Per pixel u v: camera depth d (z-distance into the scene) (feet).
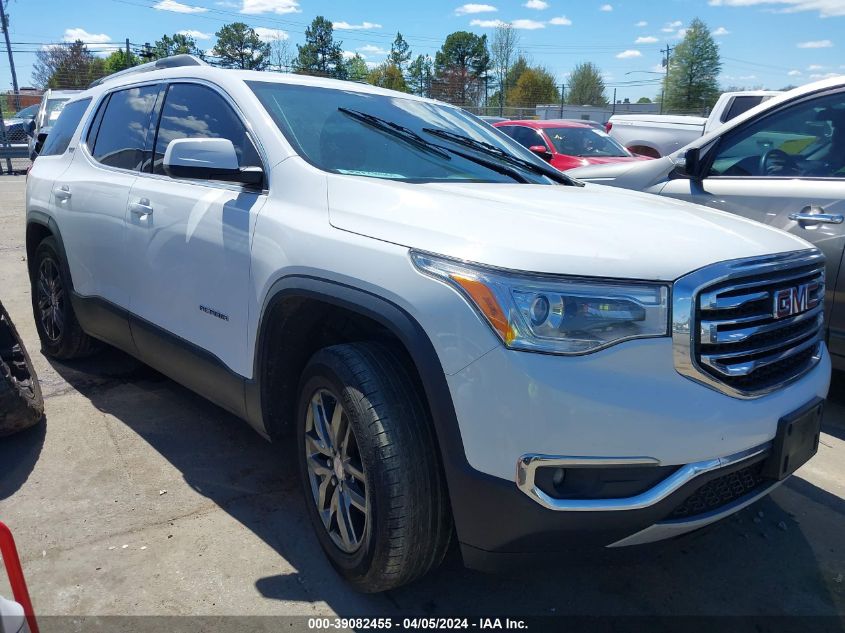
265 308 8.61
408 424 7.17
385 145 10.12
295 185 8.86
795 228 13.15
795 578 8.82
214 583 8.30
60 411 12.92
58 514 9.59
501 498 6.47
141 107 12.48
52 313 15.15
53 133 16.08
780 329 7.43
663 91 192.75
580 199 8.91
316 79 11.46
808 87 13.88
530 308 6.35
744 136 14.62
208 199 9.96
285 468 11.10
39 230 15.29
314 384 8.17
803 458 7.66
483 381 6.44
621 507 6.40
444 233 7.10
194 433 12.19
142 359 12.35
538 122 36.14
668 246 6.89
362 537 7.61
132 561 8.63
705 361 6.61
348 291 7.47
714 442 6.57
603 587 8.55
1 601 4.83
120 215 11.87
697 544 9.48
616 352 6.35
